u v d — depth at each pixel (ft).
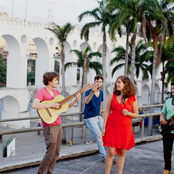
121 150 14.37
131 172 16.83
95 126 18.51
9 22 99.30
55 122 14.15
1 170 15.56
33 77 207.82
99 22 87.30
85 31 89.20
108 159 14.49
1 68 190.90
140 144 23.53
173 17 82.17
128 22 81.92
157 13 77.46
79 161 18.34
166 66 104.58
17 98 104.78
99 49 151.02
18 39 103.19
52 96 14.44
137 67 105.70
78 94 15.30
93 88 17.26
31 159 17.03
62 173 16.05
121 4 78.64
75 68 130.41
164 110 17.38
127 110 14.01
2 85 193.98
